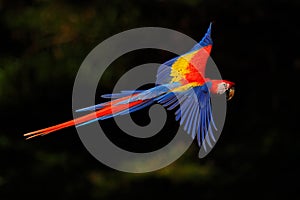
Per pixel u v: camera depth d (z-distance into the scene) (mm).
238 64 19609
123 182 18266
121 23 18812
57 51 18938
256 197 18125
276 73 19781
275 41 19812
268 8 19594
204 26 19391
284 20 19734
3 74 19078
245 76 19672
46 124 19312
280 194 18141
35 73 19000
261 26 19703
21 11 19562
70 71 18672
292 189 18203
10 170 18672
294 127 19328
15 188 18359
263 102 19703
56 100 19125
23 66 19094
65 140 19328
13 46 19469
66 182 18516
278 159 18641
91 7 19125
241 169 18547
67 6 19250
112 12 18953
